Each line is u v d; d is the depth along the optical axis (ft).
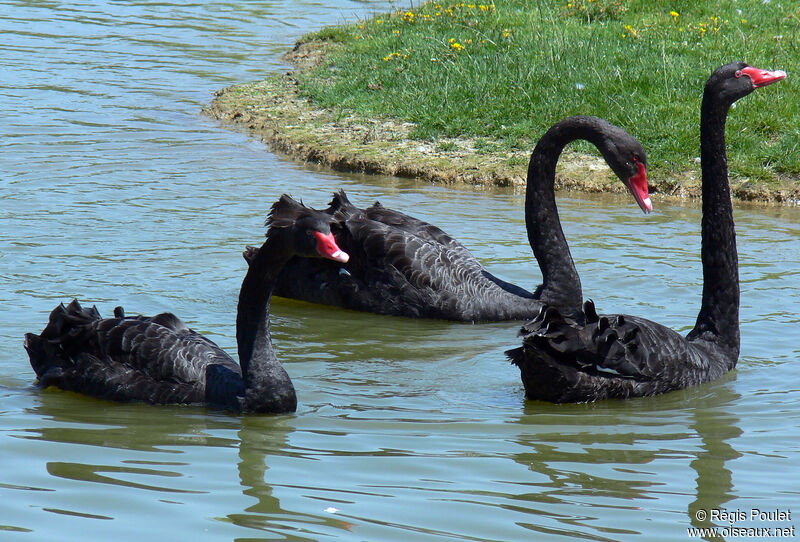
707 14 85.40
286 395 31.48
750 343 38.24
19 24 109.19
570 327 32.27
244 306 31.96
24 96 80.59
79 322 34.04
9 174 59.88
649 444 29.04
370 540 22.62
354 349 38.65
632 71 72.95
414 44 84.69
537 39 79.46
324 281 45.14
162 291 42.39
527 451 28.27
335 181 63.21
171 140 70.79
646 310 41.34
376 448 28.35
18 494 24.75
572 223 55.01
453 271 43.68
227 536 22.70
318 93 80.89
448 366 36.73
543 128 68.85
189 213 53.93
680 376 34.01
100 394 32.96
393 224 46.68
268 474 26.30
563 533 23.17
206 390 32.40
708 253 36.22
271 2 128.16
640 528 23.54
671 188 62.54
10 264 44.47
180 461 27.25
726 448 28.71
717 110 35.73
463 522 23.59
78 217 52.11
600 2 88.22
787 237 52.65
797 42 78.13
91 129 72.33
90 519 23.47
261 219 53.26
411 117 73.26
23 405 31.96
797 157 63.16
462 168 65.46
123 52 98.78
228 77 90.17
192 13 119.65
